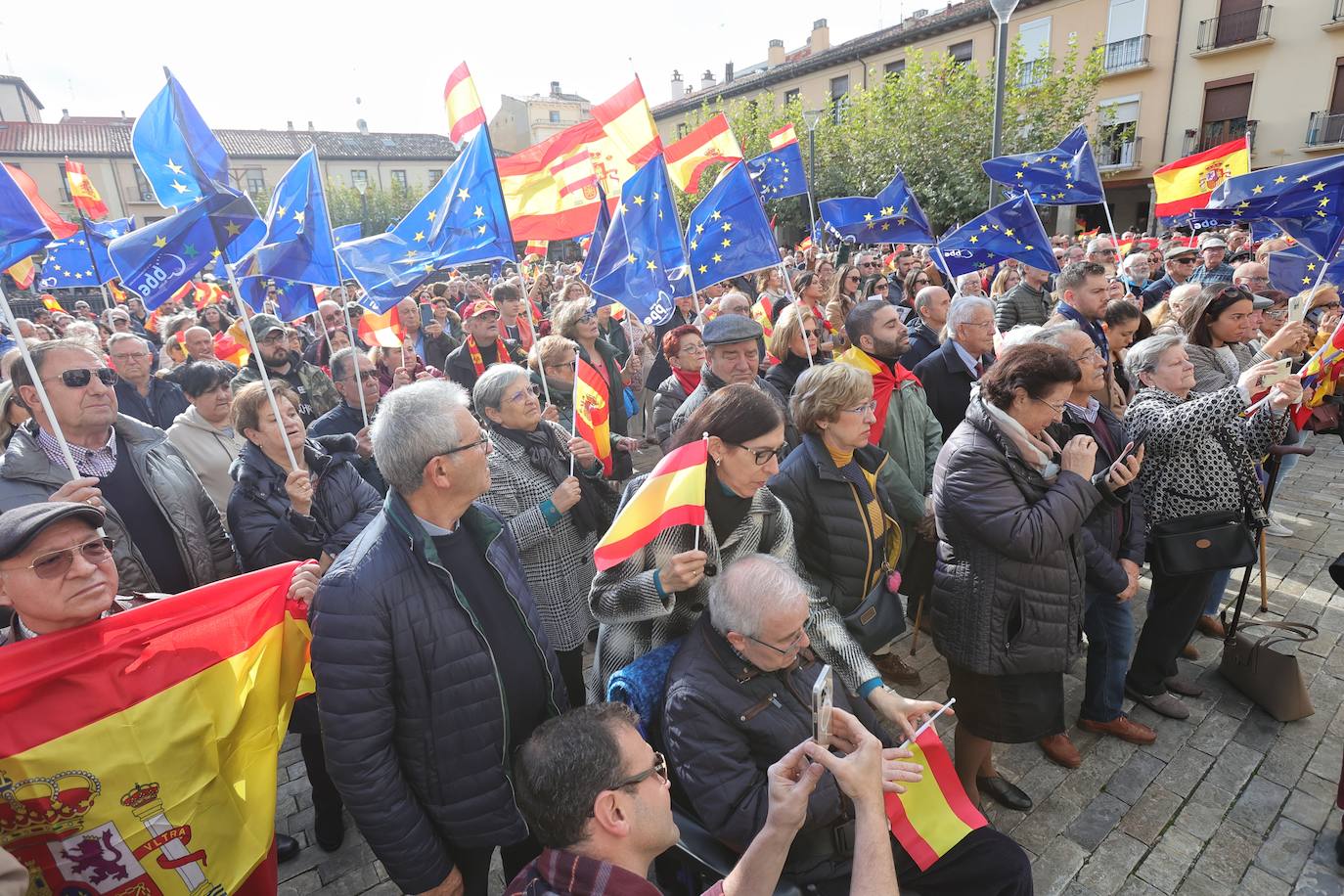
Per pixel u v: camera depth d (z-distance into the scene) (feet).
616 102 13.33
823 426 8.89
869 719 7.26
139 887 5.40
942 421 14.17
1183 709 11.33
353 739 5.78
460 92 12.52
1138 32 72.90
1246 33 66.69
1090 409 10.62
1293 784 9.87
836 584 9.21
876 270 31.55
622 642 7.56
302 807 10.37
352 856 9.38
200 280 35.37
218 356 21.66
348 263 15.34
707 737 6.15
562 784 4.61
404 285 14.97
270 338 16.69
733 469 6.94
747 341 11.32
